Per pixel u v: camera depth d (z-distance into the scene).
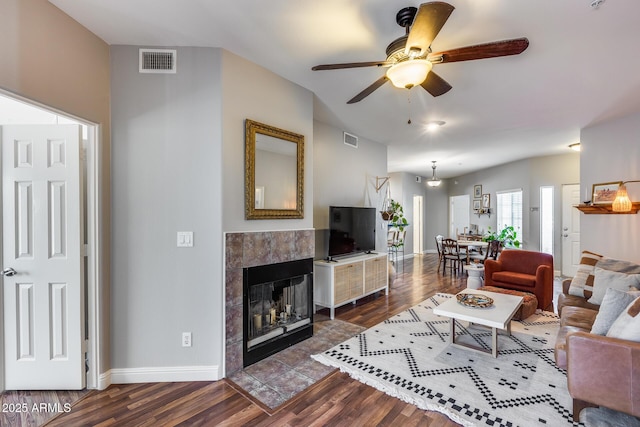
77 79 2.14
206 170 2.48
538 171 6.84
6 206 2.29
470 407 2.08
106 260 2.36
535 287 4.11
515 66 2.70
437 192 10.53
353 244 4.55
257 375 2.53
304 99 3.24
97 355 2.32
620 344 1.79
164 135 2.44
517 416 1.99
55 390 2.31
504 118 4.14
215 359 2.49
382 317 3.91
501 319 2.62
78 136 2.30
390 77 2.02
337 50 2.50
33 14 1.87
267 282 2.84
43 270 2.30
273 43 2.40
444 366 2.64
